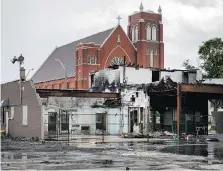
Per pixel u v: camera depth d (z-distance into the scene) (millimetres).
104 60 93562
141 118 44531
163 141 33438
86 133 41969
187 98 47438
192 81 52906
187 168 15359
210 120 58500
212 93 43812
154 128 45594
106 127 42781
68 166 15852
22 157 19500
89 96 42188
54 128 40156
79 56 92125
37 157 19516
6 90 42500
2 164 16484
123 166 15938
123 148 25469
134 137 38969
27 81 37781
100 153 21859
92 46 91812
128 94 44188
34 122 36094
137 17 103625
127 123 43625
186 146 27578
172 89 40406
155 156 20250
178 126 37781
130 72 47281
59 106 40625
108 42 94750
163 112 46594
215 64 83438
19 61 39406
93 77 52250
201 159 18844
